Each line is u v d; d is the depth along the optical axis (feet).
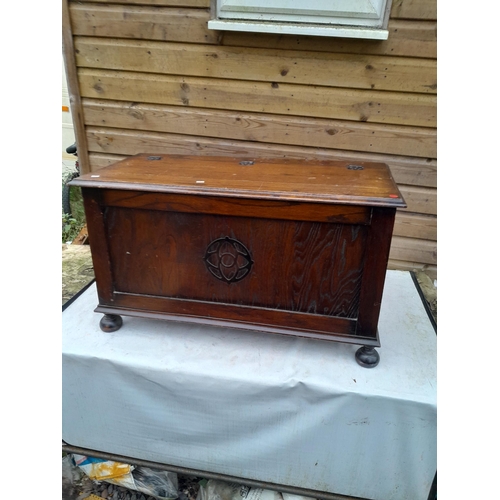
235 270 4.01
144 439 4.54
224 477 4.51
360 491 4.22
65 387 4.39
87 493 4.97
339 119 5.75
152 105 6.13
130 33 5.68
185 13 5.44
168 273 4.20
